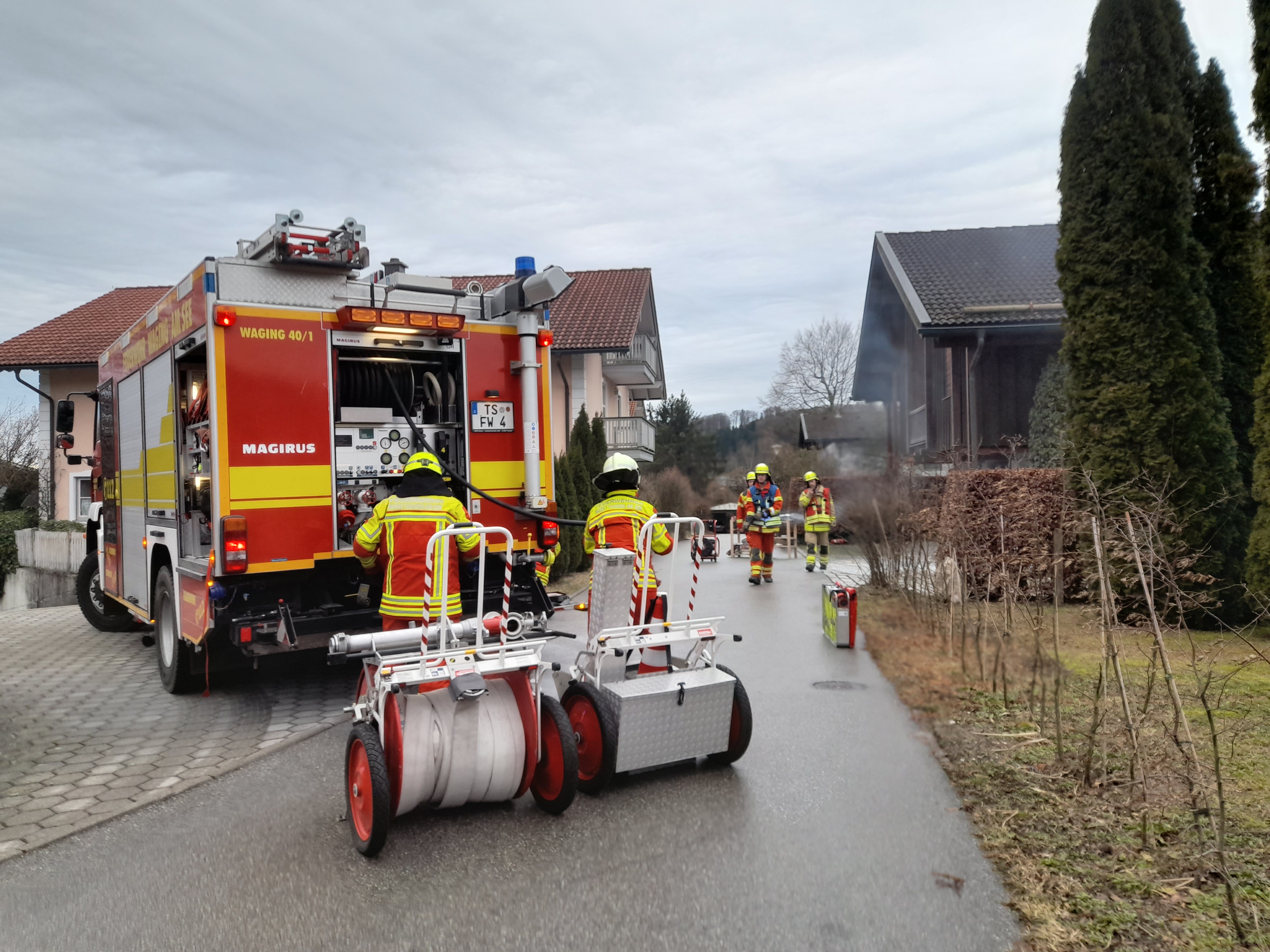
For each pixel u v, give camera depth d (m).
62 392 23.84
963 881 3.48
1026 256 17.59
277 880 3.68
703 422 45.16
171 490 6.97
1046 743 5.02
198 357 6.57
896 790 4.48
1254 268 8.17
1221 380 8.66
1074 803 4.16
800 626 9.61
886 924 3.17
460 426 6.89
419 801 4.10
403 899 3.48
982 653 5.92
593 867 3.73
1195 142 9.09
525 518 7.10
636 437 26.94
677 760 4.68
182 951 3.12
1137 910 3.18
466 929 3.22
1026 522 8.14
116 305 26.84
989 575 6.63
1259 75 7.31
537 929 3.21
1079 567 8.28
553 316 26.27
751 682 6.95
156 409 7.38
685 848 3.89
